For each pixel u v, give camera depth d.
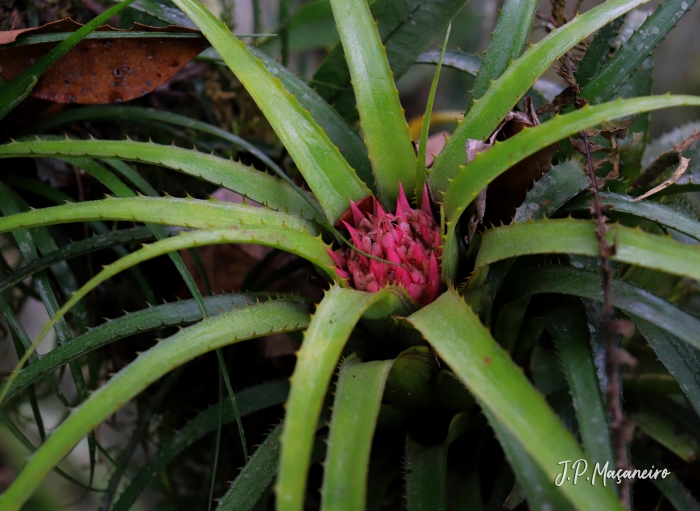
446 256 0.38
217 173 0.41
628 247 0.33
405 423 0.42
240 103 0.58
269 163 0.43
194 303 0.41
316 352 0.32
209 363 0.52
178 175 0.54
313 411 0.30
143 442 0.55
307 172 0.40
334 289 0.35
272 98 0.40
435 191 0.41
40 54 0.44
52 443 0.32
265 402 0.46
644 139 0.49
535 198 0.40
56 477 0.72
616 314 0.39
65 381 0.71
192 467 0.56
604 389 0.36
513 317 0.41
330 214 0.41
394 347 0.40
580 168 0.41
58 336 0.43
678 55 0.91
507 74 0.40
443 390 0.40
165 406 0.53
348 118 0.53
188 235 0.33
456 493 0.42
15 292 0.56
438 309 0.34
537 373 0.49
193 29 0.43
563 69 0.42
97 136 0.52
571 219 0.34
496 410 0.30
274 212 0.40
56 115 0.48
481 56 0.51
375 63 0.41
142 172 0.53
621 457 0.31
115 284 0.54
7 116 0.47
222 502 0.37
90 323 0.54
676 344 0.39
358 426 0.32
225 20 0.60
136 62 0.45
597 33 0.44
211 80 0.56
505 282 0.41
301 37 0.60
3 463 0.72
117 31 0.43
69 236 0.52
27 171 0.50
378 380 0.34
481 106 0.40
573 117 0.33
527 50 0.39
